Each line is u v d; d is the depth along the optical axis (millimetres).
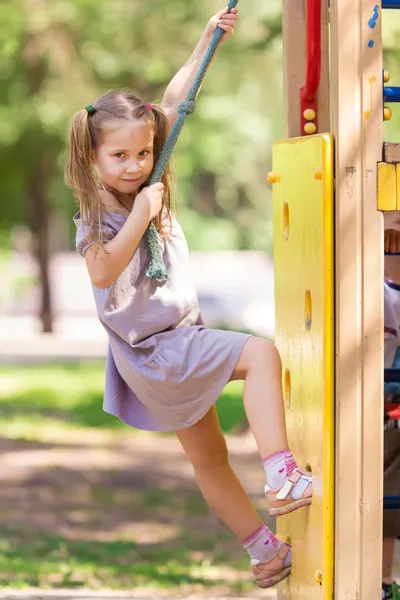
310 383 4465
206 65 4641
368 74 4086
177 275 4719
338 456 4098
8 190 26516
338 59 4074
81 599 6441
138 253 4617
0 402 19953
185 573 7711
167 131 4734
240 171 30125
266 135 23906
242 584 7250
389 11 12922
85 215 4488
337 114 4082
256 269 47094
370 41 4086
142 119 4465
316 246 4301
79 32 21359
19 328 38625
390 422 5238
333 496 4137
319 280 4254
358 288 4094
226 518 4996
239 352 4477
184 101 4602
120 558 8492
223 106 23141
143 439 16328
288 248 4906
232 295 39188
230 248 38969
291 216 4828
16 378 23266
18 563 7914
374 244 4094
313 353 4395
